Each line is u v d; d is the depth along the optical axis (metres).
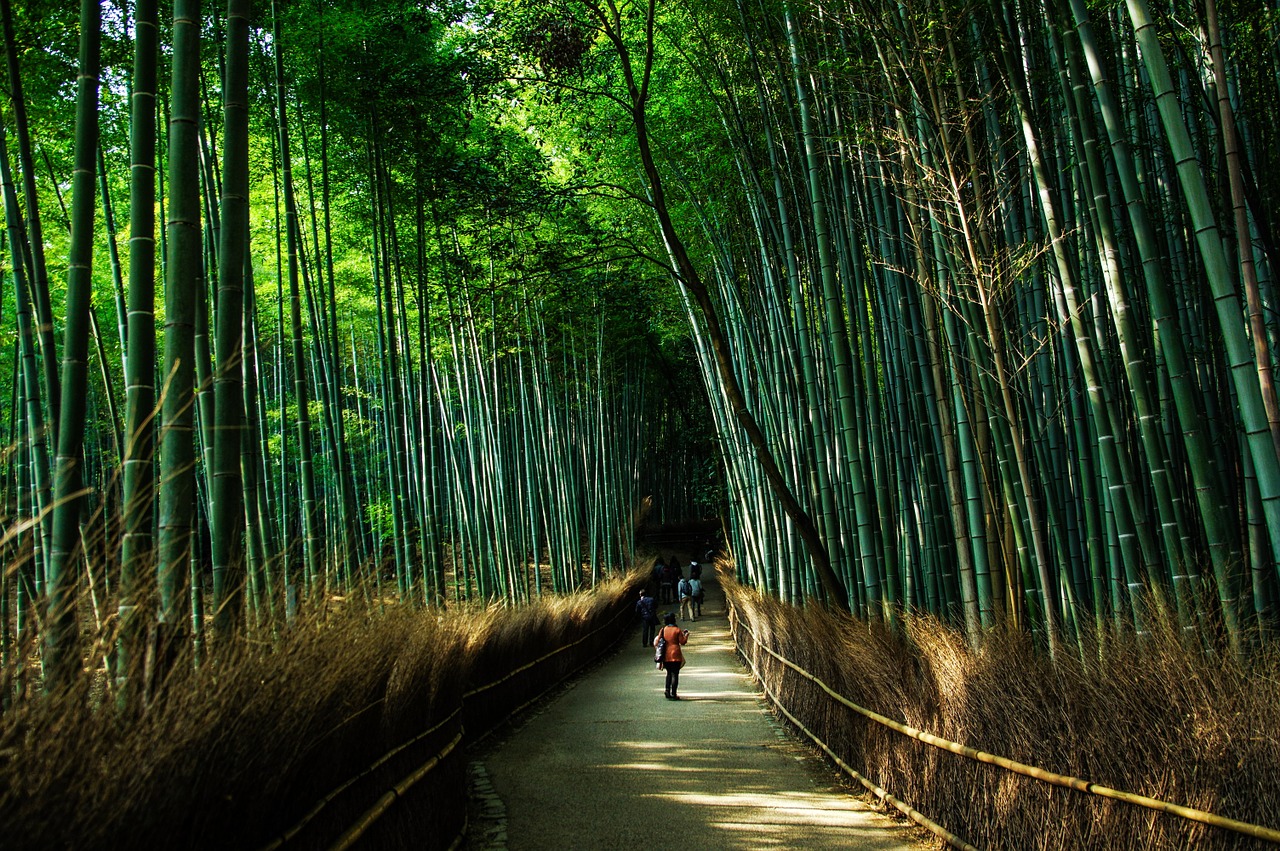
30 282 4.75
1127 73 4.35
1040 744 3.27
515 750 6.41
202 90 5.66
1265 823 2.36
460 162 7.52
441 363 12.98
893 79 4.57
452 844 3.97
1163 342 3.16
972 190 4.70
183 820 1.85
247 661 2.23
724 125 7.55
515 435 13.27
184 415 2.72
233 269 3.12
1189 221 4.19
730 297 9.84
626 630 16.56
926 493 5.36
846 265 6.21
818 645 6.04
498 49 6.75
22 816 1.45
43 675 1.74
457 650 4.70
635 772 5.59
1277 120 3.88
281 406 8.14
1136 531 3.69
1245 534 4.04
